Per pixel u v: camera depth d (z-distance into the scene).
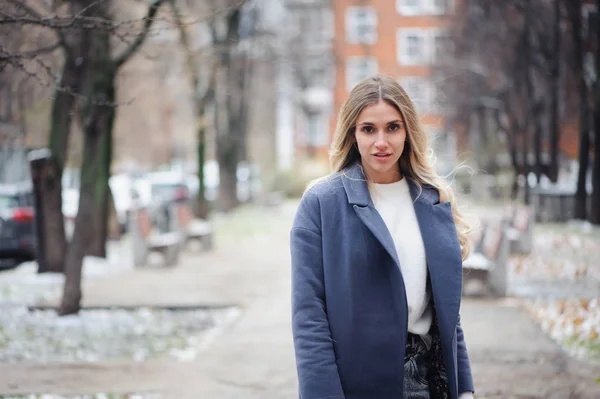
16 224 15.64
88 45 9.26
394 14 53.47
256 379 6.27
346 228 2.52
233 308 10.33
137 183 26.98
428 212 2.61
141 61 22.88
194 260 16.00
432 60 36.75
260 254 17.11
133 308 10.23
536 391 5.79
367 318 2.46
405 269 2.55
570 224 23.00
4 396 5.82
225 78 29.97
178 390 5.98
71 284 9.45
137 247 14.66
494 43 26.89
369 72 52.84
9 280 13.12
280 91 45.28
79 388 6.05
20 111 15.02
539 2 20.62
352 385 2.44
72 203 20.92
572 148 34.84
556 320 8.66
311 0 52.59
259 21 27.27
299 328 2.46
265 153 58.91
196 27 23.12
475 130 37.06
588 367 6.53
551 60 22.08
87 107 9.26
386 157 2.59
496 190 35.28
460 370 2.67
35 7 9.67
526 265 13.72
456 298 2.52
